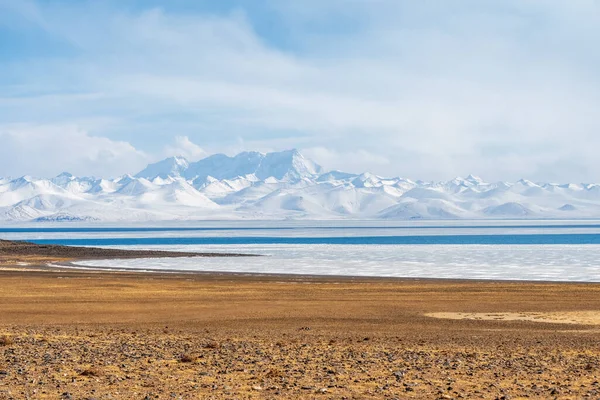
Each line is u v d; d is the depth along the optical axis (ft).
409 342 116.26
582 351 103.65
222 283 266.36
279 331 134.92
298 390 69.62
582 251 547.49
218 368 83.76
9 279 282.56
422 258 465.06
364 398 65.92
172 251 555.69
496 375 79.66
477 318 159.12
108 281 274.16
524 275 325.83
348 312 173.17
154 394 67.05
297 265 398.01
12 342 108.06
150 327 142.72
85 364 86.38
